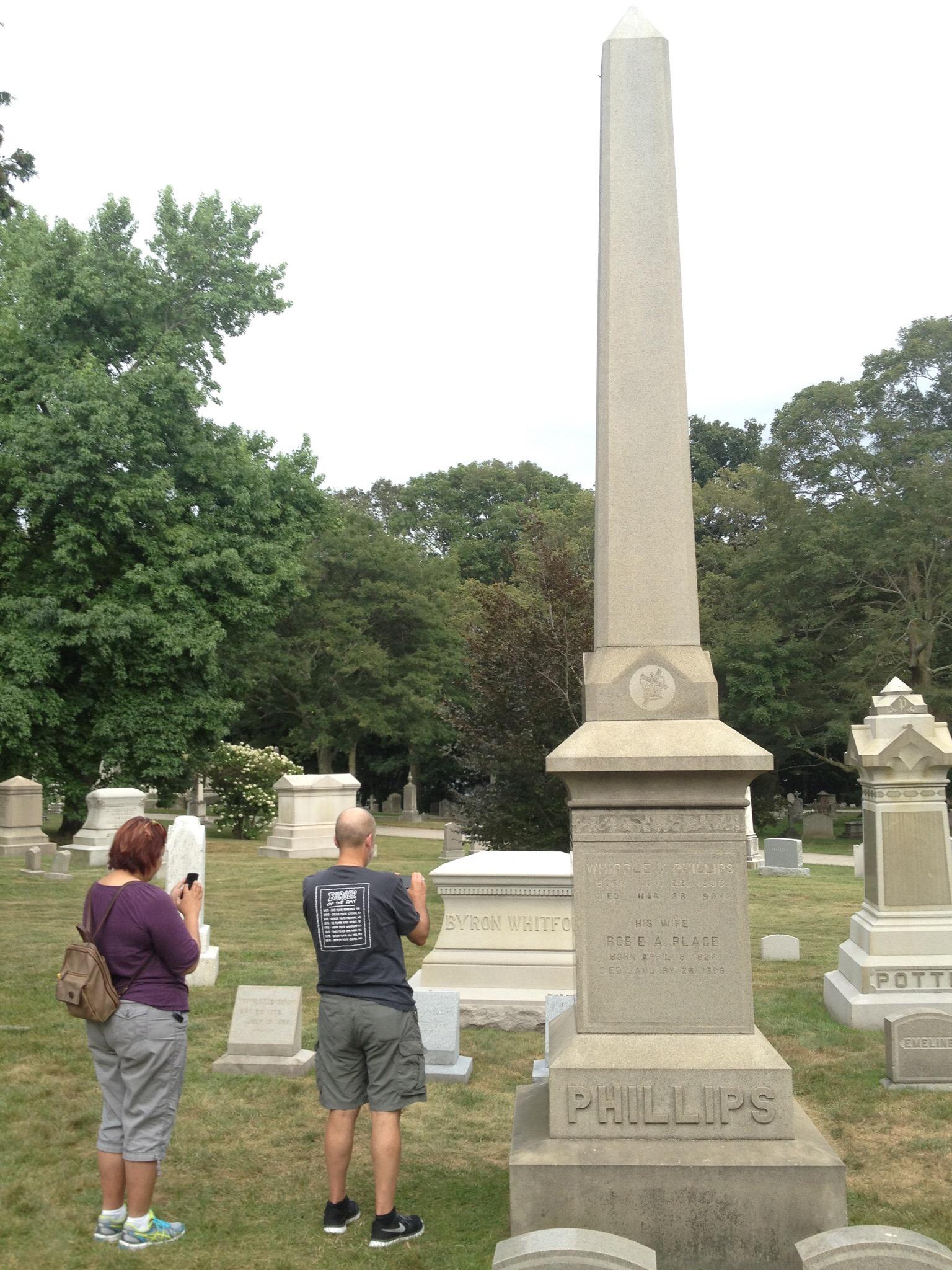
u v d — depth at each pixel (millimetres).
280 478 27812
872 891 9977
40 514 24172
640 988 5262
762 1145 4969
